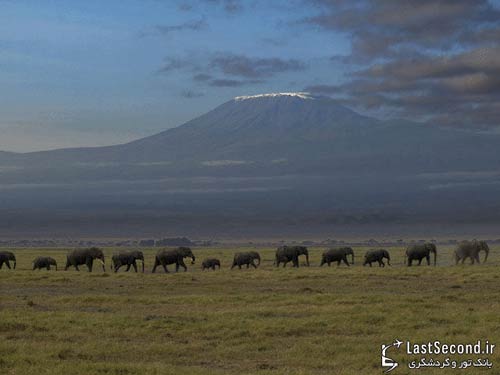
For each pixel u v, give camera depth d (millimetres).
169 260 92438
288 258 98750
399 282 67625
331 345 37094
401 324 41625
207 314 45688
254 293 59188
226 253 156625
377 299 51969
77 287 65750
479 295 54906
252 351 36219
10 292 61781
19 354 33969
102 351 35531
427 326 41625
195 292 61406
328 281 69000
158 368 31500
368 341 37906
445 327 41125
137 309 49312
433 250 97812
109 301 52969
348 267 92188
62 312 46656
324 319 43438
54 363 32656
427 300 51719
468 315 44344
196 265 107938
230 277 74312
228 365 33719
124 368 31312
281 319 43375
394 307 47656
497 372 32094
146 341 38406
